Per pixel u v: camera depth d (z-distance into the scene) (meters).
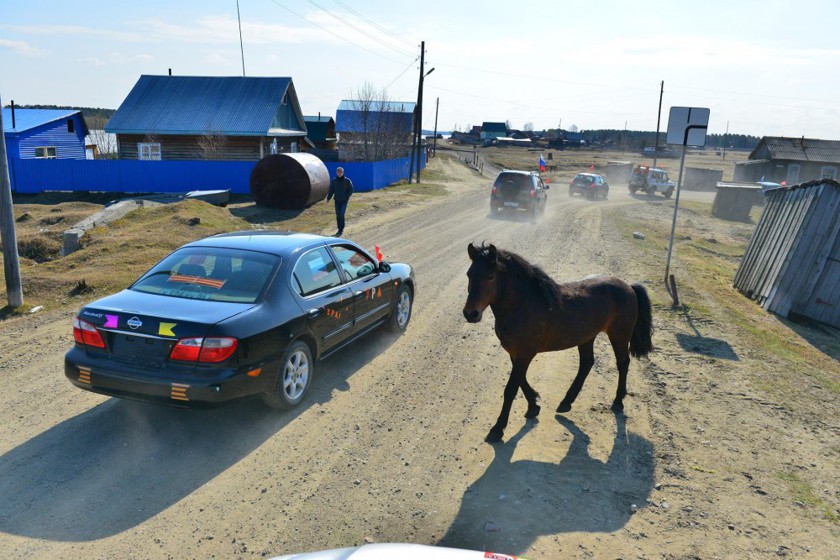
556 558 3.99
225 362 5.04
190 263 6.08
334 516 4.38
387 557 2.78
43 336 8.25
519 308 5.56
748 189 31.83
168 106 39.38
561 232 20.23
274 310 5.63
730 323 10.10
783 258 12.58
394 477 4.95
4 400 6.14
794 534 4.39
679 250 18.64
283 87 40.44
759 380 7.53
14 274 9.44
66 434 5.45
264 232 7.16
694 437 5.92
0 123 9.15
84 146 43.69
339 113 61.28
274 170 22.86
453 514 4.45
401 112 57.69
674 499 4.80
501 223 22.09
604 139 151.12
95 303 5.43
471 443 5.59
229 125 37.97
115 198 29.33
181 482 4.73
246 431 5.62
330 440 5.52
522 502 4.64
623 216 27.39
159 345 5.05
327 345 6.59
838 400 7.06
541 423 6.11
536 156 93.56
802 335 10.83
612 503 4.70
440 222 21.75
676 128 11.62
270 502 4.52
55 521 4.19
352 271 7.34
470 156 85.12
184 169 30.58
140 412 5.95
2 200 9.21
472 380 7.18
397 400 6.49
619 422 6.21
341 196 17.80
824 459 5.58
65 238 14.97
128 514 4.30
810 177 59.09
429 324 9.38
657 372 7.68
